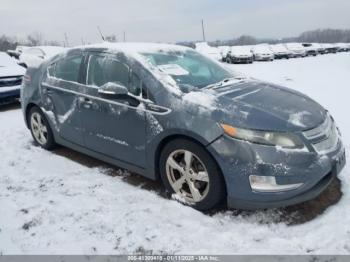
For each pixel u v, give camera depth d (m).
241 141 2.81
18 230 2.96
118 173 4.00
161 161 3.33
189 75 3.63
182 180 3.23
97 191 3.58
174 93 3.20
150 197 3.43
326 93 8.60
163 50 3.97
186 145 3.08
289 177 2.77
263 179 2.78
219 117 2.93
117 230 2.92
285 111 3.07
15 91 7.70
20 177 3.98
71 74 4.20
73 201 3.39
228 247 2.69
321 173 2.86
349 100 7.50
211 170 2.96
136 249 2.70
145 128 3.33
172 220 3.04
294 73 15.63
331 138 3.11
